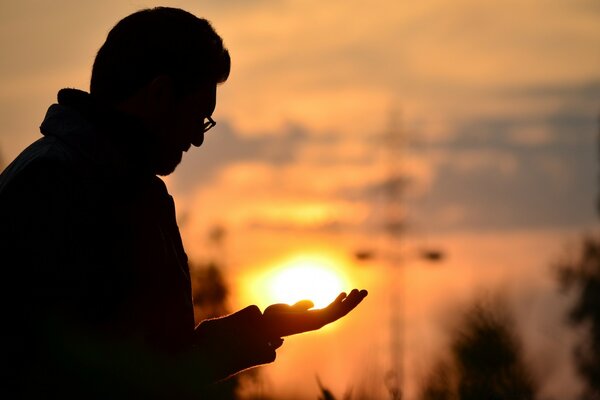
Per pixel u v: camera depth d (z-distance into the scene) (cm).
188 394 364
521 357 712
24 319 355
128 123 385
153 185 391
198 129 408
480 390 693
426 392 703
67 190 366
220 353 394
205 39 403
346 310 423
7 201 363
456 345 716
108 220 371
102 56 399
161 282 382
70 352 350
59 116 384
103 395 349
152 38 395
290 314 417
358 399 566
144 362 355
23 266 358
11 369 354
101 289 367
